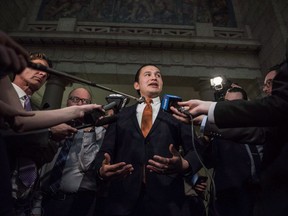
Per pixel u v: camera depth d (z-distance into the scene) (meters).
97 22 9.76
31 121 1.08
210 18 10.53
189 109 1.42
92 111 1.45
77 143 2.40
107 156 1.67
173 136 1.98
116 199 1.72
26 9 10.20
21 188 1.59
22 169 1.59
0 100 0.94
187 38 8.63
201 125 1.57
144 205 1.67
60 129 1.56
